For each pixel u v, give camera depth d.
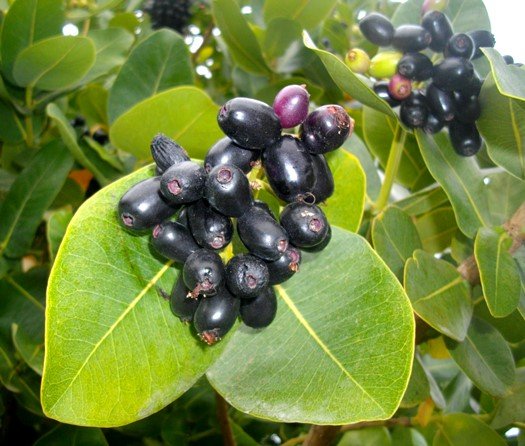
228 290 0.14
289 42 0.31
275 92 0.32
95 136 0.31
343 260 0.16
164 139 0.14
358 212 0.20
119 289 0.15
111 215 0.15
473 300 0.23
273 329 0.16
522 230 0.22
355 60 0.21
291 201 0.15
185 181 0.13
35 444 0.24
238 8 0.29
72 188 0.30
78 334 0.14
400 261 0.22
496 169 0.24
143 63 0.28
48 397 0.14
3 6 0.31
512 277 0.20
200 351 0.16
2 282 0.27
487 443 0.25
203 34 0.46
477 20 0.26
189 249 0.14
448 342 0.23
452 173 0.21
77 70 0.28
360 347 0.15
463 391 0.30
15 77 0.28
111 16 0.40
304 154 0.14
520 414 0.25
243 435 0.30
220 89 0.43
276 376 0.15
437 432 0.26
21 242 0.26
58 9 0.27
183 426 0.30
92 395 0.14
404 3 0.27
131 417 0.14
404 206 0.25
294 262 0.14
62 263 0.14
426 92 0.20
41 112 0.30
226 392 0.15
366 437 0.28
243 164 0.14
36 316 0.26
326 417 0.14
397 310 0.15
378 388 0.14
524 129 0.19
